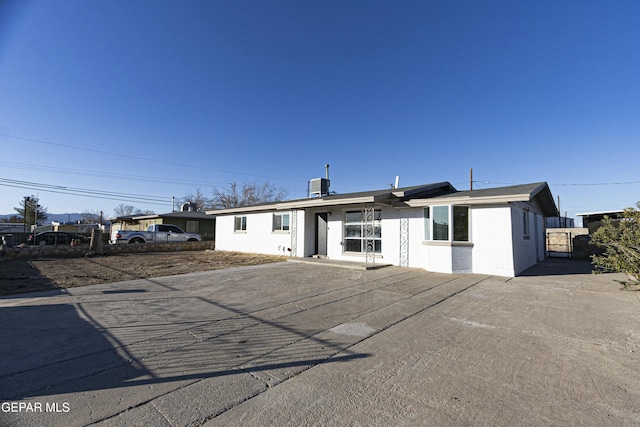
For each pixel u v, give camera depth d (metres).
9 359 3.52
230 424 2.39
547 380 3.11
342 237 13.32
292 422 2.42
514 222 9.84
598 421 2.45
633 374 3.23
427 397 2.79
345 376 3.18
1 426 2.32
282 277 9.17
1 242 15.55
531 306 5.96
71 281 8.34
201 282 8.31
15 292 6.96
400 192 10.75
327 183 15.62
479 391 2.90
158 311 5.50
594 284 8.12
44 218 47.69
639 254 7.11
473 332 4.52
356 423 2.41
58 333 4.35
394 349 3.89
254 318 5.16
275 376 3.17
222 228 19.56
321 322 4.96
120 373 3.21
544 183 11.16
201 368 3.34
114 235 20.23
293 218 14.84
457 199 9.84
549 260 14.20
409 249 11.36
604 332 4.48
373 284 8.12
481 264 9.84
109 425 2.36
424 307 5.88
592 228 16.67
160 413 2.52
